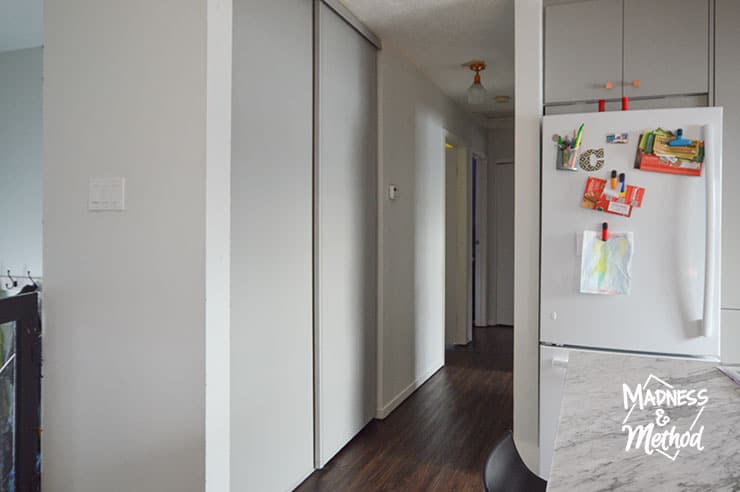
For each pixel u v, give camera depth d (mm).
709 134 2115
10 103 4145
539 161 2641
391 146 3670
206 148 1637
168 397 1679
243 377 2188
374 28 3301
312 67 2736
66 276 1784
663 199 2199
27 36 3852
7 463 1695
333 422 2896
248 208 2221
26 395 1744
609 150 2279
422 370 4297
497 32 3383
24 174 4117
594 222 2309
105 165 1735
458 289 5703
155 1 1675
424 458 2869
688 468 854
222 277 1724
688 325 2170
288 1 2510
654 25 2600
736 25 2484
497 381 4344
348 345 3086
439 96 4727
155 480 1701
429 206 4473
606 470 855
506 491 1259
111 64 1724
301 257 2633
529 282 2646
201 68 1636
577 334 2340
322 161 2783
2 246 4180
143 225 1696
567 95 2729
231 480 2109
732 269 2494
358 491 2500
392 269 3697
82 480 1778
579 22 2705
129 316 1715
